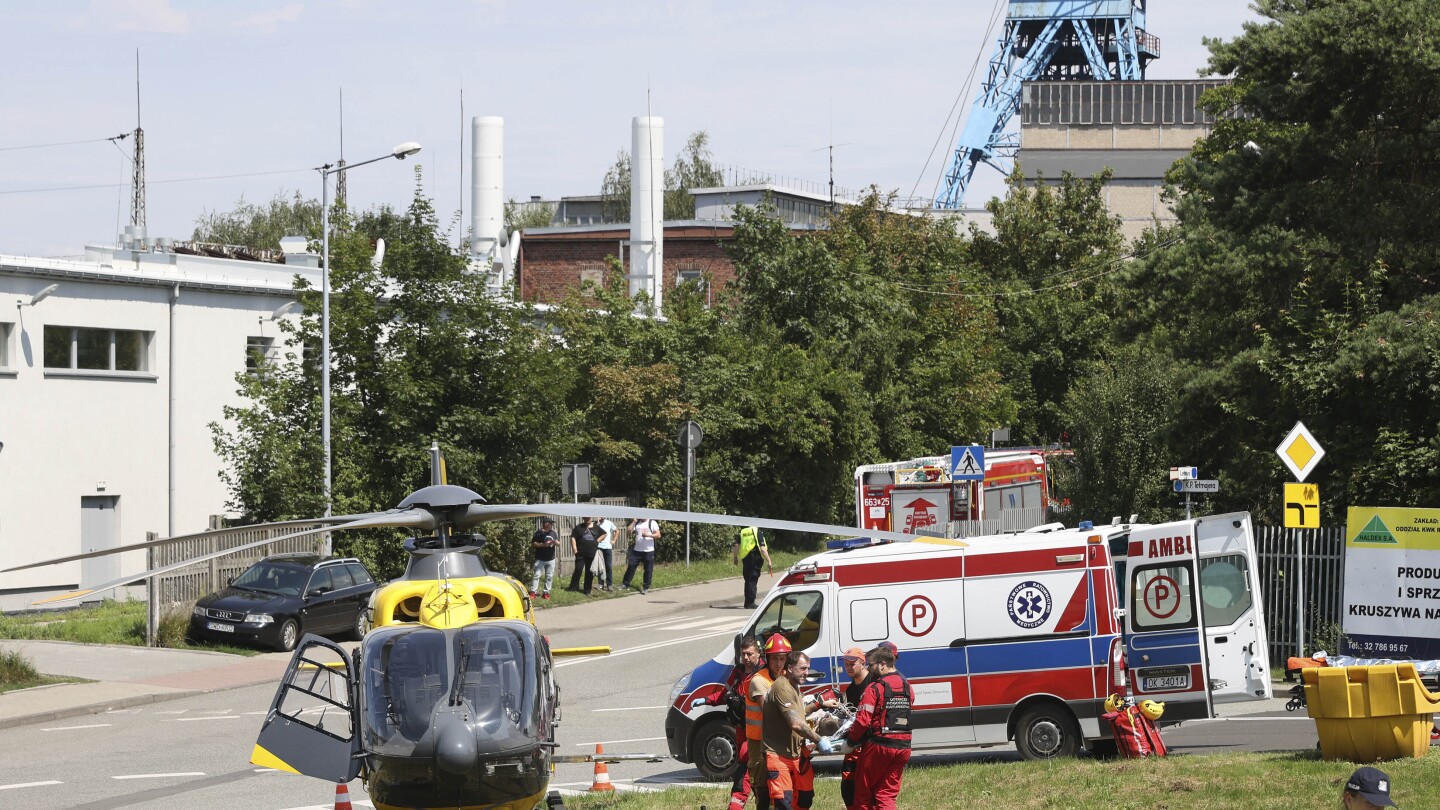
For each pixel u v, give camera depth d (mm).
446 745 16297
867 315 79812
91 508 55812
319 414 49844
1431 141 36844
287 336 63531
